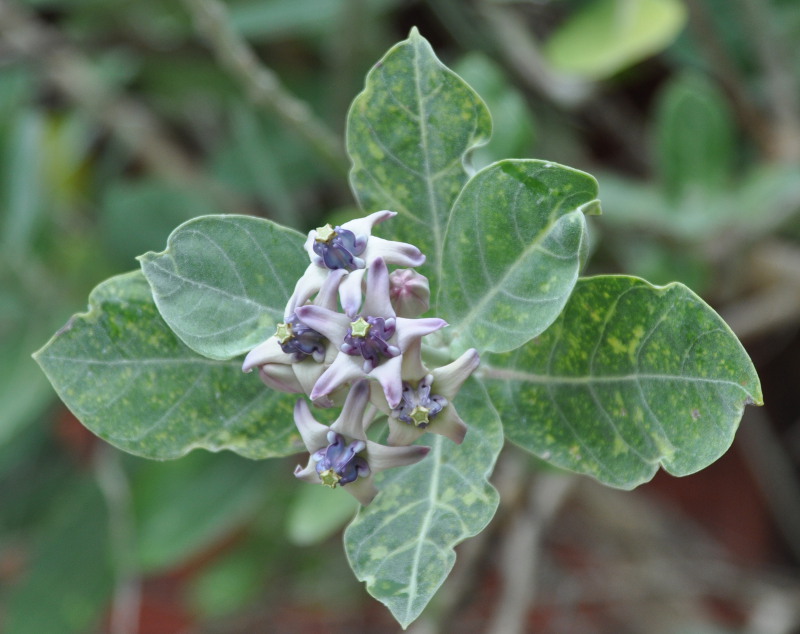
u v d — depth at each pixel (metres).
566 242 0.49
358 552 0.49
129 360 0.51
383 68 0.52
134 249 0.82
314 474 0.49
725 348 0.48
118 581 0.80
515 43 0.81
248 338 0.50
